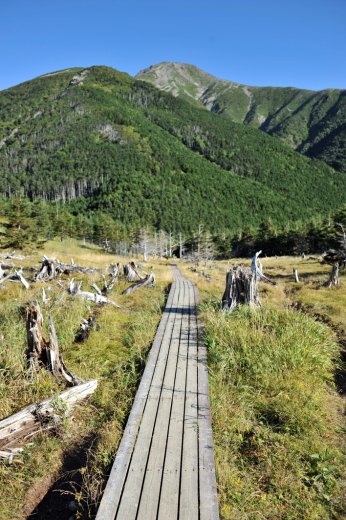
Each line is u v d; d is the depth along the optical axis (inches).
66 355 324.2
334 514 163.6
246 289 438.3
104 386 264.8
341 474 186.9
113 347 350.3
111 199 6550.2
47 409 220.2
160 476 167.3
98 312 460.4
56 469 191.0
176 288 669.9
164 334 378.9
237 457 197.0
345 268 1017.5
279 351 305.1
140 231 3577.8
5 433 201.6
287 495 173.0
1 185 6811.0
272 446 202.2
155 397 241.0
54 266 677.3
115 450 191.0
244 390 255.3
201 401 236.2
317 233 2630.4
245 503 165.6
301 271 1099.9
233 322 375.9
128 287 624.1
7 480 179.3
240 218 6934.1
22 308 435.2
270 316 391.2
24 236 1615.4
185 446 189.2
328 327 401.4
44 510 168.7
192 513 147.4
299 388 257.9
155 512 147.4
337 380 296.7
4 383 251.6
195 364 299.0
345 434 219.6
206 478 166.9
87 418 232.1
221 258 3705.7
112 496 155.0
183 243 4168.3
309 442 208.4
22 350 307.3
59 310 430.9
